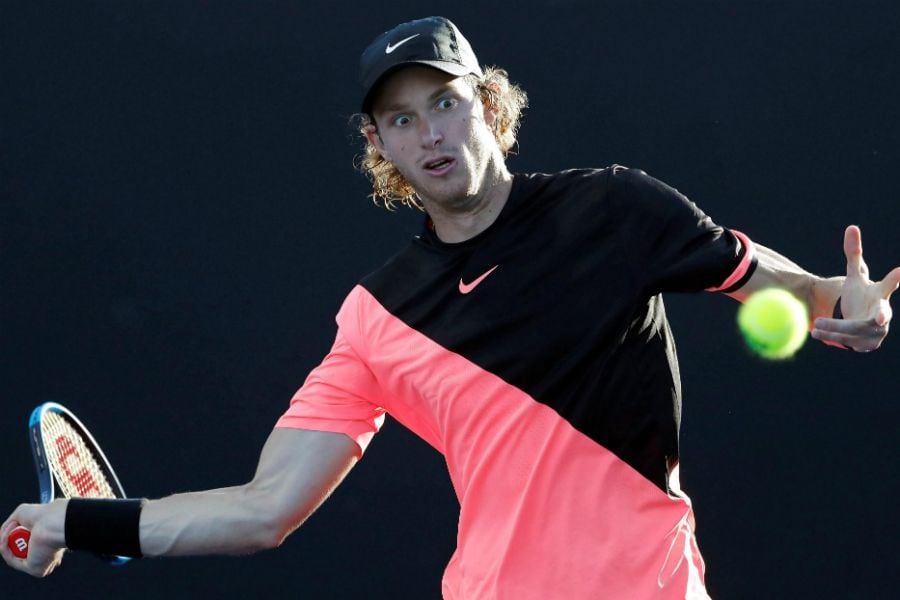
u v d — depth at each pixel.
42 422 11.84
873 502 19.34
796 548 19.41
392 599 19.86
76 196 20.42
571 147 20.19
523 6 20.36
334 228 20.36
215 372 20.22
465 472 9.98
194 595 20.03
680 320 19.81
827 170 19.81
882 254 19.66
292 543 20.03
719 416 19.66
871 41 19.83
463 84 9.77
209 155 20.48
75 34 20.58
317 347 20.22
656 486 9.60
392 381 10.21
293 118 20.50
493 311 9.77
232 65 20.59
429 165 9.72
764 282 9.58
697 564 9.88
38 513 10.45
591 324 9.59
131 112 20.55
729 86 20.05
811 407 19.53
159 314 20.30
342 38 20.58
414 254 10.20
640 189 9.69
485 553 9.79
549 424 9.60
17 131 20.52
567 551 9.50
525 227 9.85
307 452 10.32
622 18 20.25
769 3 20.00
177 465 20.12
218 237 20.41
